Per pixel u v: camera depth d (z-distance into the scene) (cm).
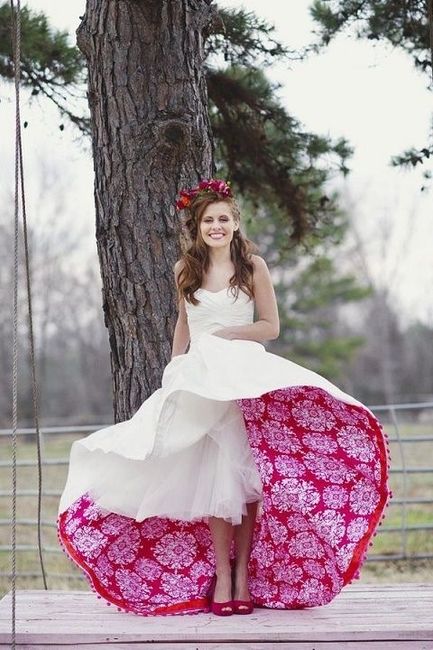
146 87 518
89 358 3438
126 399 522
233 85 735
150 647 383
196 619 408
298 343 2544
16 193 417
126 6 518
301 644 381
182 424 404
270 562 426
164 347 516
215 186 439
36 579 829
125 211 519
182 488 411
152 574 434
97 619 412
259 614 414
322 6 712
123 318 521
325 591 416
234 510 397
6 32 677
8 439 2462
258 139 761
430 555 789
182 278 440
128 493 419
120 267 520
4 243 3231
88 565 431
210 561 436
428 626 385
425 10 677
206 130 530
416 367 3534
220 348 412
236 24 670
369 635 380
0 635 389
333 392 394
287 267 2491
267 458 411
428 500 789
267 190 803
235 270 436
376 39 704
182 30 523
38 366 3244
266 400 417
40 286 3306
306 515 411
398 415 3080
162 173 517
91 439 420
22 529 1076
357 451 414
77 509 436
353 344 2609
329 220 824
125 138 518
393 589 462
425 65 695
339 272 3381
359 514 412
